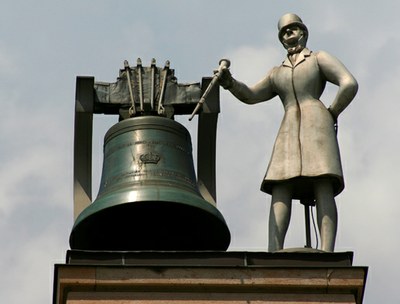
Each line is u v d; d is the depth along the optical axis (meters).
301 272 16.91
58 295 16.73
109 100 19.27
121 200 17.83
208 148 19.52
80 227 18.25
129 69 19.42
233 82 19.00
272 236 18.38
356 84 18.73
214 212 18.11
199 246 18.83
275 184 18.56
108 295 16.66
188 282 16.73
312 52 19.30
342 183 18.34
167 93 19.34
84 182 19.11
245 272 16.84
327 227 18.17
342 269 16.92
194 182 18.70
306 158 18.41
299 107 18.94
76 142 19.20
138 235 18.73
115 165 18.67
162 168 18.47
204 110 19.36
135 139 18.80
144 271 16.78
